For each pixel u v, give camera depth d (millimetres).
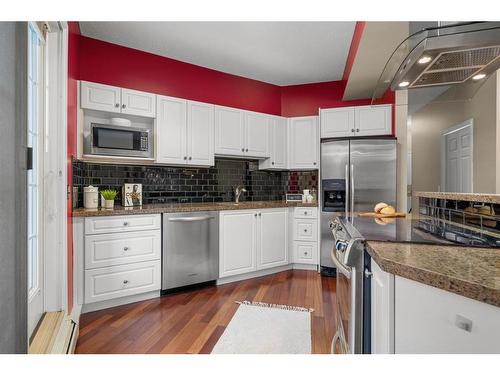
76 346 1842
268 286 3033
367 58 2760
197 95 3621
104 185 3008
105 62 3037
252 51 3273
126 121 2822
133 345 1862
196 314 2332
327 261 3447
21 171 979
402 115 3406
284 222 3590
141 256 2576
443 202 1860
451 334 704
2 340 852
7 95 881
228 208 3102
